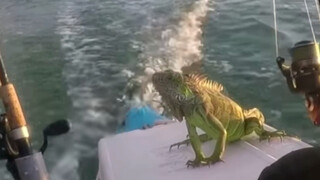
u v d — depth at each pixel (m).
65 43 10.73
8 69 9.46
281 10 11.16
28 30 11.76
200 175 2.99
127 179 3.04
